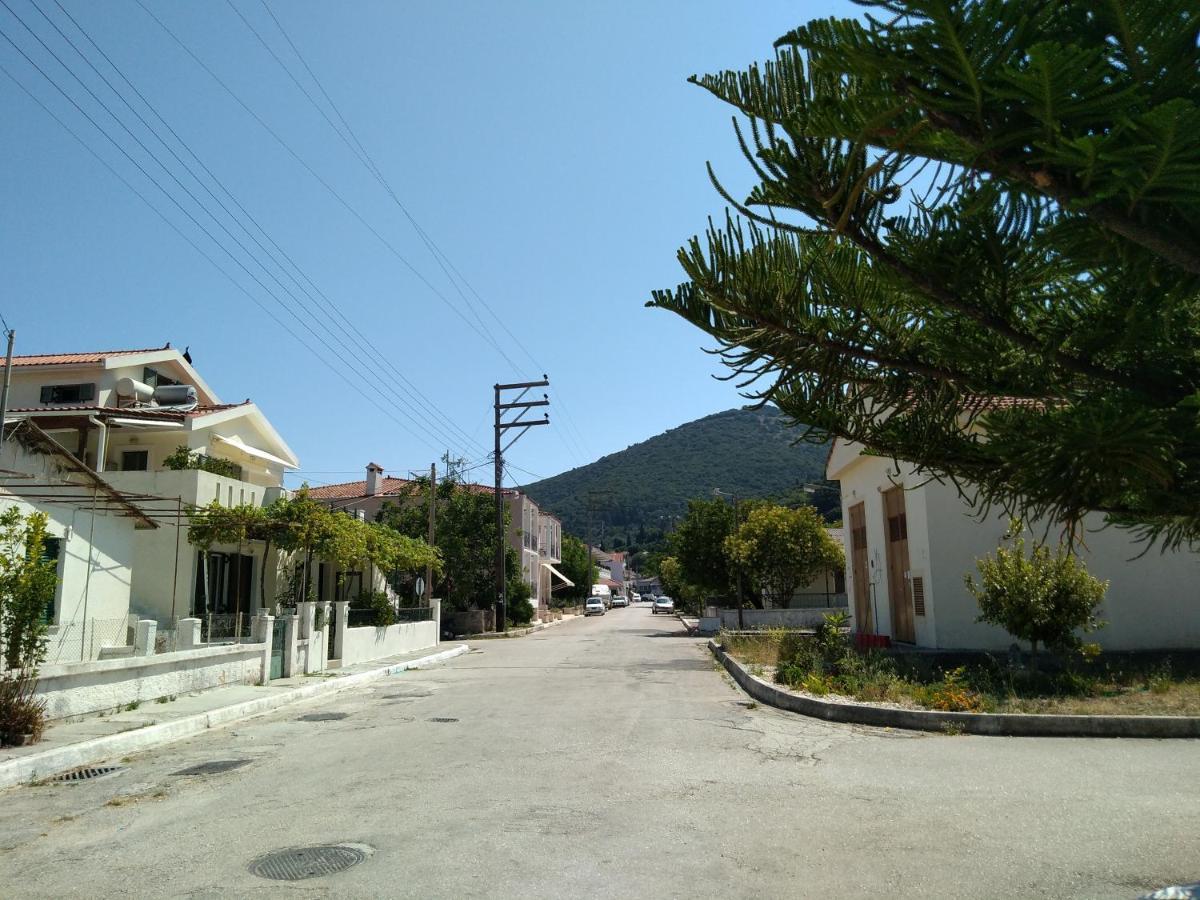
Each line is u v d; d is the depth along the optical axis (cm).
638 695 1399
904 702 1124
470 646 3008
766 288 381
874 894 452
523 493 5481
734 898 450
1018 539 1332
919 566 1764
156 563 2002
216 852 560
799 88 311
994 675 1362
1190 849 516
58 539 1469
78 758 886
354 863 526
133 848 577
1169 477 316
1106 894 445
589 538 8144
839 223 315
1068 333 350
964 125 268
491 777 766
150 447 2492
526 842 558
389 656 2342
